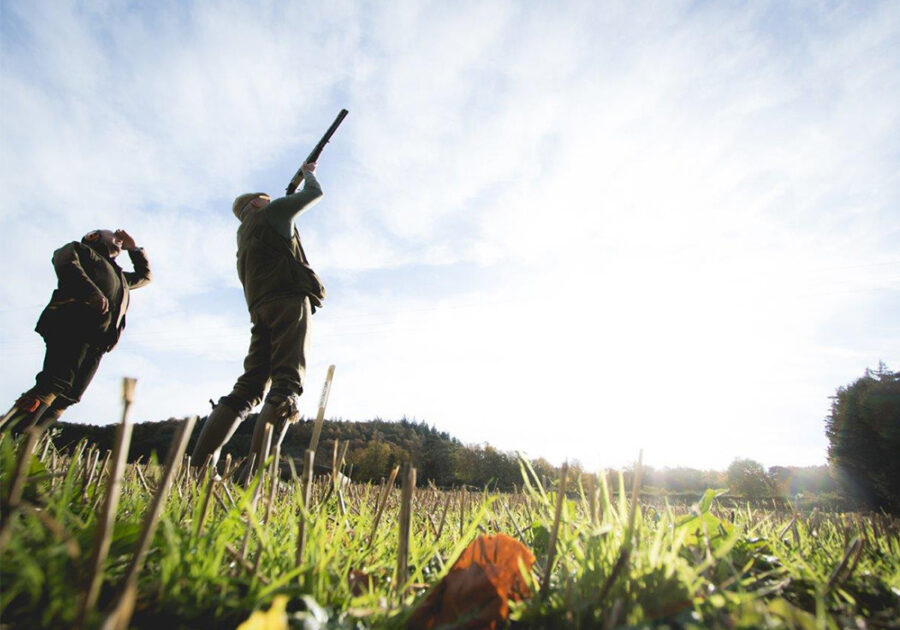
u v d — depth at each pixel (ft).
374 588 4.97
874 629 4.38
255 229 14.49
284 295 13.87
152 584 3.67
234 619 3.59
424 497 13.33
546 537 7.06
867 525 9.96
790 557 6.79
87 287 13.79
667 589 3.94
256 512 5.81
